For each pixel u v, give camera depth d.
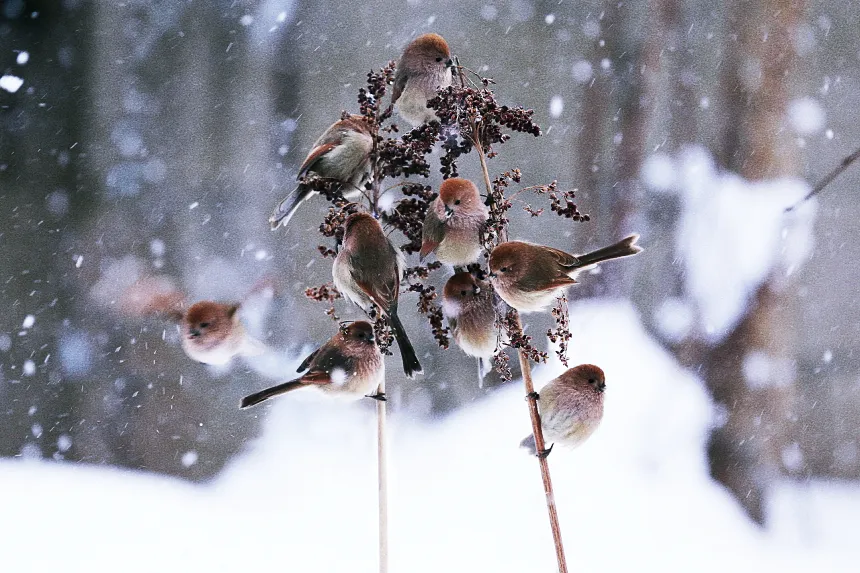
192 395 7.00
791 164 6.81
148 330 7.43
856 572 5.11
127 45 8.86
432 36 4.75
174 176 8.53
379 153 4.63
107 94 8.76
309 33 8.83
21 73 8.68
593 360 6.52
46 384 7.32
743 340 6.14
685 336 6.35
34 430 6.90
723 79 6.92
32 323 7.61
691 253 6.80
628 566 5.09
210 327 4.86
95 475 6.00
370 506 5.26
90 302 7.82
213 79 8.80
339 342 4.62
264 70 8.80
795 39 6.79
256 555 5.12
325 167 4.69
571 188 7.96
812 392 6.43
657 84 7.67
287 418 6.67
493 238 4.63
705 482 5.43
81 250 8.14
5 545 5.18
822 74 7.58
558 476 5.40
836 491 5.65
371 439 6.18
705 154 7.40
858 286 6.87
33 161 8.50
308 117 8.71
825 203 7.19
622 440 5.79
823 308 6.72
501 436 5.93
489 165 8.01
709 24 7.75
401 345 4.59
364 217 4.62
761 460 5.64
